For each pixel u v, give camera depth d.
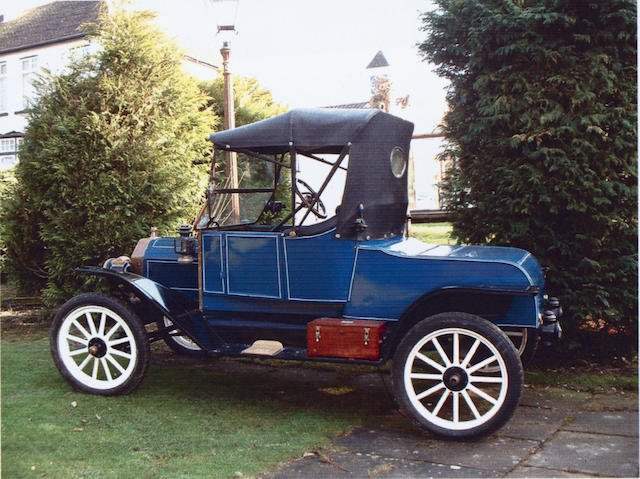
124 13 6.95
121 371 4.20
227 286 4.06
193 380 4.68
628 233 4.46
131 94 6.65
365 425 3.71
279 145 3.87
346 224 3.74
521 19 4.48
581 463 3.05
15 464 3.06
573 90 4.43
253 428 3.61
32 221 6.96
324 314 3.91
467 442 3.38
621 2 4.33
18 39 15.55
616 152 4.48
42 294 7.09
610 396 4.15
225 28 6.45
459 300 3.70
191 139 7.14
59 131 6.50
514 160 4.69
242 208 4.49
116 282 4.55
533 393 4.25
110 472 2.96
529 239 4.65
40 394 4.23
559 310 3.92
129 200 6.54
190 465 3.05
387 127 3.95
